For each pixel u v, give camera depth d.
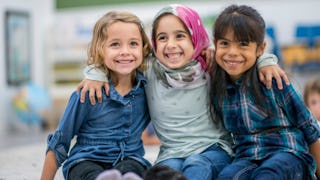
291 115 1.32
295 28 3.90
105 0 4.57
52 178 1.35
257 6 4.03
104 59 1.36
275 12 3.98
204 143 1.40
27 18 4.48
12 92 4.25
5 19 4.18
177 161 1.35
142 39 1.41
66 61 4.58
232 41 1.30
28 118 4.09
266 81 1.30
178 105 1.42
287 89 1.30
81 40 4.52
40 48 4.67
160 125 1.45
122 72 1.34
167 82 1.41
